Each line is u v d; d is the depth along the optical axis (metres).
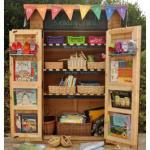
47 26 5.68
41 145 5.29
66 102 6.00
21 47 5.30
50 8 5.47
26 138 5.46
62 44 5.59
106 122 5.37
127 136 5.12
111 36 5.26
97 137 5.55
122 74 5.13
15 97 5.44
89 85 5.65
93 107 5.97
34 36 5.37
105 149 5.14
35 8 5.47
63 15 5.70
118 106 5.22
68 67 5.57
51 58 5.94
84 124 5.61
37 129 5.45
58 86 5.61
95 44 5.56
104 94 5.56
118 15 5.49
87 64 5.57
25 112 5.46
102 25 5.72
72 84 5.64
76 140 5.55
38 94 5.39
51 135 5.60
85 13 5.41
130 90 5.03
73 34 5.86
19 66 5.40
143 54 6.81
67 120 5.64
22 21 7.05
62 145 5.25
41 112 5.43
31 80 5.39
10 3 7.09
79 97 5.85
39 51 5.34
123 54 5.02
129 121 5.09
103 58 5.65
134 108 5.00
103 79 5.97
